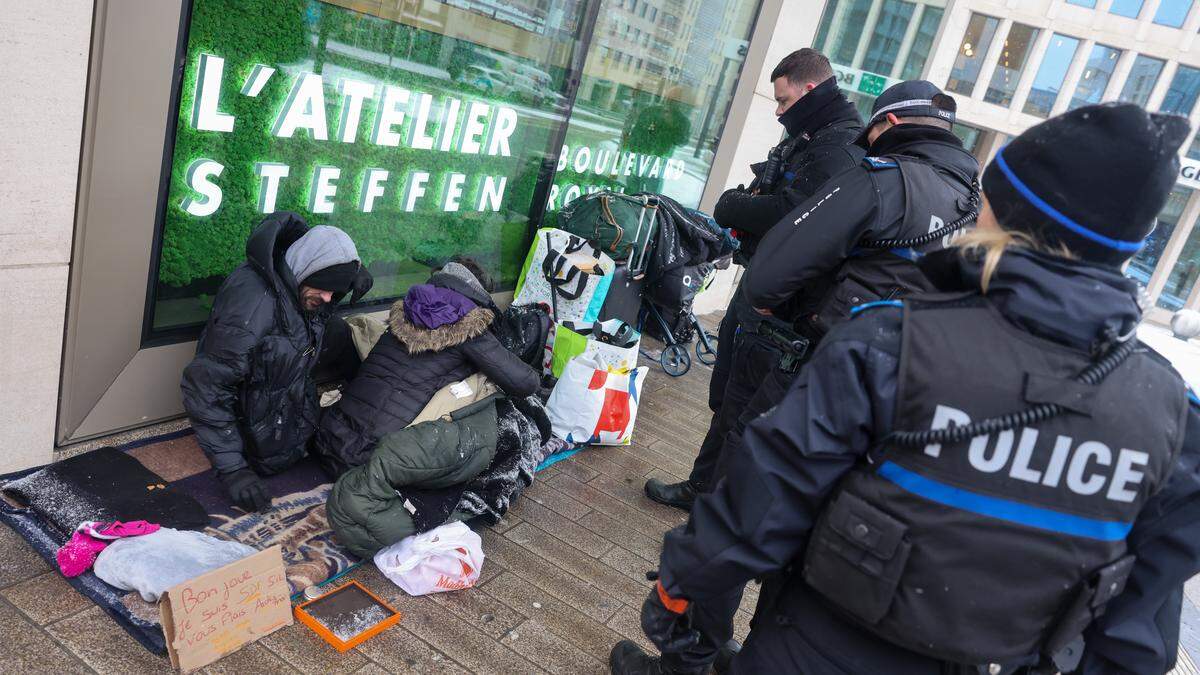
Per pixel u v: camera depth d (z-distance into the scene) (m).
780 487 1.28
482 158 4.18
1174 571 1.26
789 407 1.28
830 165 2.91
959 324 1.19
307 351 2.81
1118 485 1.16
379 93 3.46
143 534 2.29
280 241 2.75
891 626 1.22
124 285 2.74
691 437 4.46
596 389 3.77
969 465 1.15
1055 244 1.19
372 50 3.35
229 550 2.32
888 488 1.20
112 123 2.49
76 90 2.31
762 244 2.31
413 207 3.91
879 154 2.45
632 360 3.92
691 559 1.39
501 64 4.04
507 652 2.39
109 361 2.79
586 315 4.28
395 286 4.03
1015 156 1.22
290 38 3.01
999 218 1.25
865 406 1.22
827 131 3.07
